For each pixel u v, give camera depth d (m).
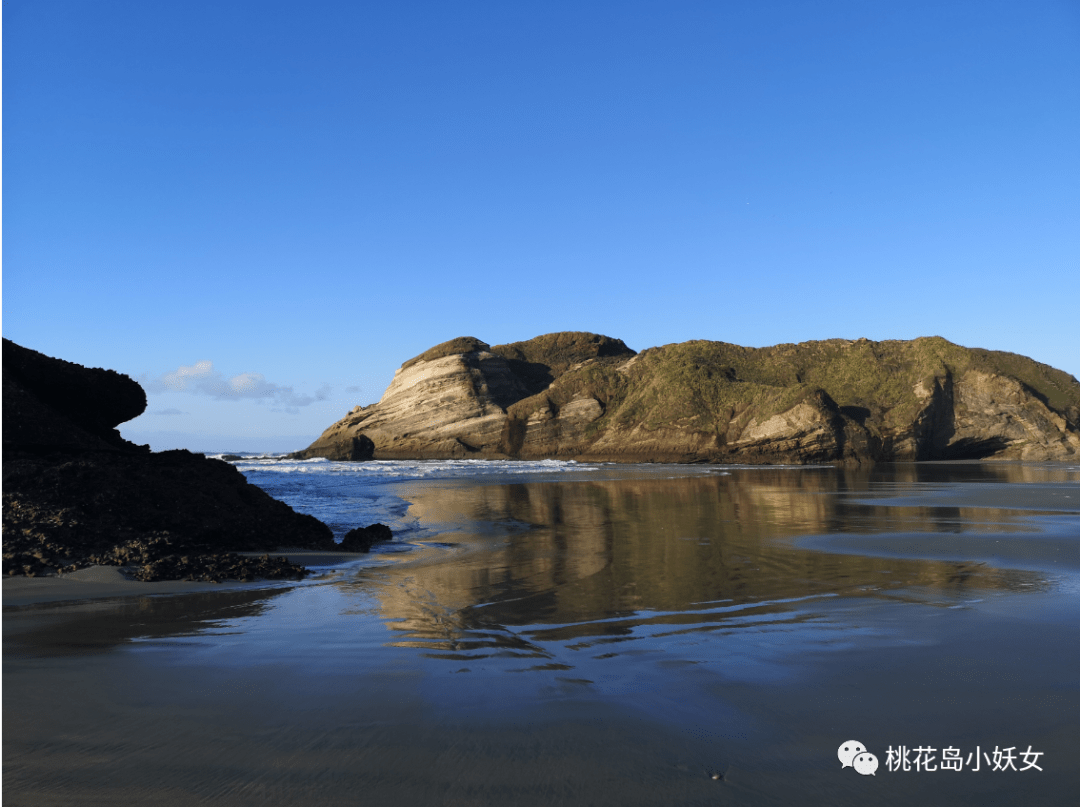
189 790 3.42
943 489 28.69
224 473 14.05
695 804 3.34
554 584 9.20
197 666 5.47
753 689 4.96
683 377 78.81
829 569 10.16
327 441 95.38
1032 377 73.31
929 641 6.18
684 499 24.47
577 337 115.25
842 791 3.48
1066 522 16.17
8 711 4.44
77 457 12.62
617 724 4.30
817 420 65.81
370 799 3.36
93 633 6.57
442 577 9.80
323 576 9.95
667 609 7.65
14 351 15.34
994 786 3.54
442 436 87.56
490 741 4.03
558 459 80.75
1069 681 5.08
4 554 9.33
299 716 4.40
